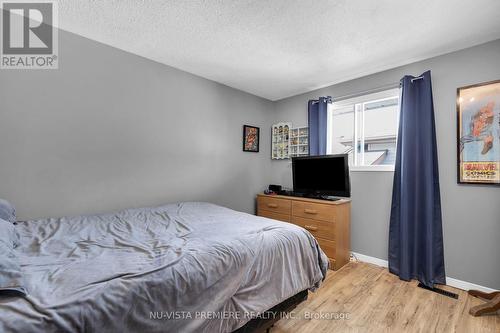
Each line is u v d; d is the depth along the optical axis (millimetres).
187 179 2801
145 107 2449
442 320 1668
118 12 1729
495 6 1585
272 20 1802
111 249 1229
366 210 2754
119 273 932
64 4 1646
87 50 2084
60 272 941
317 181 2895
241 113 3398
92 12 1732
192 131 2848
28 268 969
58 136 1946
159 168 2557
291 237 1513
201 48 2250
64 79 1973
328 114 3086
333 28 1888
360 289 2104
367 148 3465
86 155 2084
